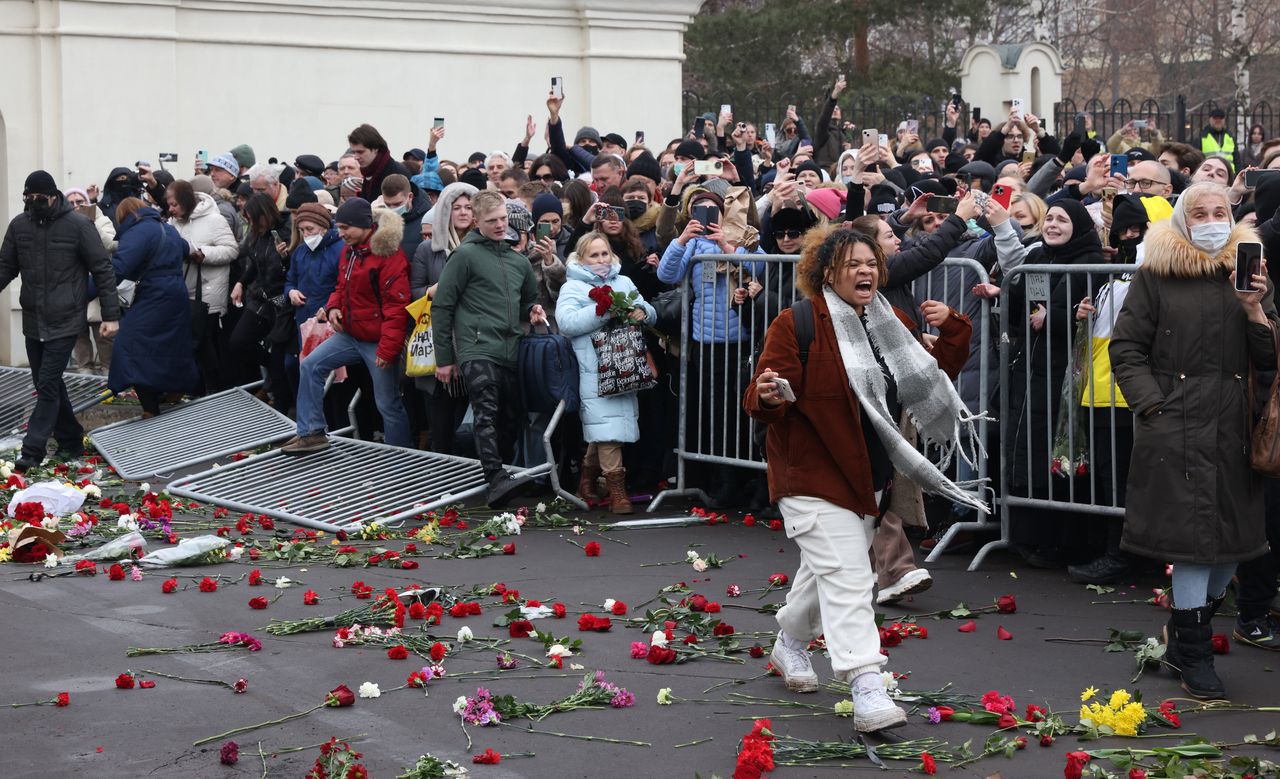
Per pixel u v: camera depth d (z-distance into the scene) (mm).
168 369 11992
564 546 8117
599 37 18547
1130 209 7477
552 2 18391
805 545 5062
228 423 11523
